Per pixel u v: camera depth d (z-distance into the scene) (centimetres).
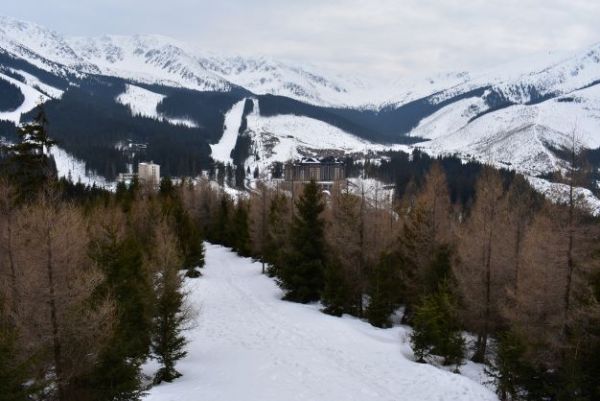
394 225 4316
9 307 1516
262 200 5541
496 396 2008
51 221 1570
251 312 3400
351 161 17850
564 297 1933
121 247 2370
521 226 2731
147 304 2152
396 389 1981
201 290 4178
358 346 2569
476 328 2772
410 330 3216
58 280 1523
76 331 1512
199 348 2633
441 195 3591
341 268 3431
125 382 1652
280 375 2125
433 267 3231
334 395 1892
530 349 1909
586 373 1767
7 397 1201
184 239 4912
